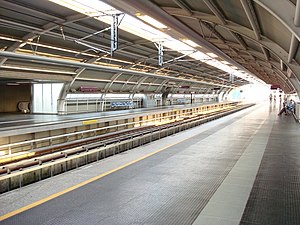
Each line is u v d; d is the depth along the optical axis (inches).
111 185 249.6
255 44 397.1
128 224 175.8
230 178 271.3
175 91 1802.4
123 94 1295.5
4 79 846.5
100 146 485.4
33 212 193.3
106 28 542.6
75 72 874.8
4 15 482.6
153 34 606.2
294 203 208.2
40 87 962.1
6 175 276.4
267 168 309.7
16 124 572.1
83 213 191.9
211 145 450.6
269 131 639.1
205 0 234.1
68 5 433.1
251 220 179.6
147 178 270.7
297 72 362.0
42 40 642.2
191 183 255.6
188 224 174.9
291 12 172.2
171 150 407.2
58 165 401.1
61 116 824.9
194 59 954.7
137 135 599.8
